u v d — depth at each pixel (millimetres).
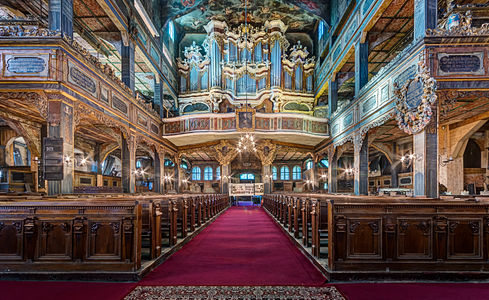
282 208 11469
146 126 17016
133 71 15102
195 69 23594
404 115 9781
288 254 6566
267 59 23141
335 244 4688
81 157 19766
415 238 4680
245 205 26953
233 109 23266
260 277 4879
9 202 4934
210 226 11430
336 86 19500
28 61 8961
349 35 15828
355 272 4602
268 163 22234
